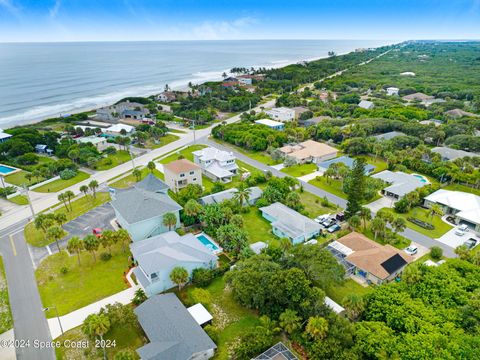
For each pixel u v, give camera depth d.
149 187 75.06
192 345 40.47
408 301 45.91
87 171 103.75
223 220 68.94
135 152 120.12
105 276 56.34
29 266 58.88
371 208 81.06
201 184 91.12
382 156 112.75
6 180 96.56
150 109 178.75
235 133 129.00
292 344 43.34
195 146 126.69
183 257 54.47
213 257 56.94
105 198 84.88
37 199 85.44
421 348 38.53
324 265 48.34
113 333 44.88
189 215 69.81
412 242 66.69
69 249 56.25
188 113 167.25
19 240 67.06
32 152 117.25
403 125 133.38
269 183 85.62
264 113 166.62
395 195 85.56
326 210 79.44
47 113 189.88
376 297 47.09
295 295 44.78
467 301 45.91
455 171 93.38
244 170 103.94
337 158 107.94
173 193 83.44
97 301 50.84
